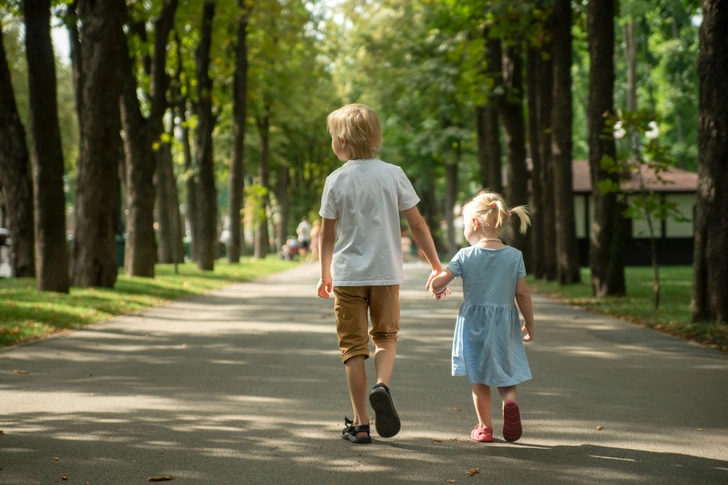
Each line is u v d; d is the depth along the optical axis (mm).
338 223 6910
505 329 6773
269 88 45375
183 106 40781
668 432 7238
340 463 6223
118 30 21844
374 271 6773
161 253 41531
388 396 6379
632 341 13562
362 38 42500
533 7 25531
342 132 6891
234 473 5949
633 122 18156
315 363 11273
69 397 8789
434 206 80250
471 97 31859
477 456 6426
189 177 43719
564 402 8578
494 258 6863
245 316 18203
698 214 14617
